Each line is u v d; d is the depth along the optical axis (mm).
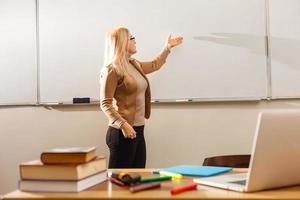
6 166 2980
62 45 2928
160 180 1176
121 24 2887
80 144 2920
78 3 2914
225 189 1038
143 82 2467
